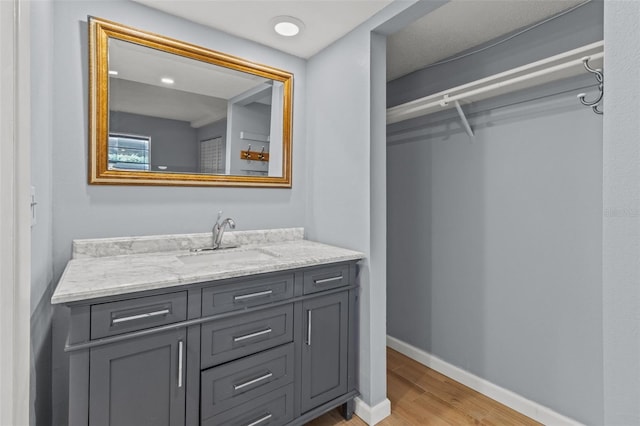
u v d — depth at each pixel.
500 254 2.02
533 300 1.88
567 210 1.74
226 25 1.90
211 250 1.83
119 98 1.67
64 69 1.53
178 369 1.24
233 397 1.38
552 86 1.77
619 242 0.48
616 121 0.49
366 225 1.85
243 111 2.05
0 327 0.59
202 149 1.92
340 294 1.77
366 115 1.85
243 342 1.41
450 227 2.29
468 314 2.19
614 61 0.49
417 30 1.96
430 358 2.40
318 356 1.67
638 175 0.46
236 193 2.06
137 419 1.16
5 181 0.60
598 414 1.63
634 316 0.46
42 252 1.25
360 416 1.83
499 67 2.02
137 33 1.68
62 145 1.53
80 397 1.06
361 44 1.88
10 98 0.60
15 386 0.62
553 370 1.79
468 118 2.18
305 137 2.33
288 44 2.11
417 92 2.50
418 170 2.50
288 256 1.70
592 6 1.64
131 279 1.20
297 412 1.59
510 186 1.97
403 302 2.62
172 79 1.82
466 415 1.88
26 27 0.65
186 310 1.26
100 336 1.10
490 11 1.76
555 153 1.77
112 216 1.66
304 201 2.34
